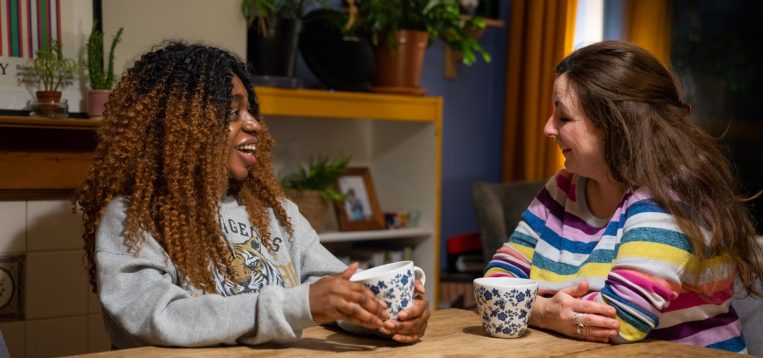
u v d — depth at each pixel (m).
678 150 1.33
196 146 1.36
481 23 3.20
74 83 2.08
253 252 1.43
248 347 1.15
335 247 3.24
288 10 2.80
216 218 1.41
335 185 3.05
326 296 1.12
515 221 3.01
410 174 3.21
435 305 3.12
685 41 3.35
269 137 1.60
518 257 1.54
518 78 3.70
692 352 1.15
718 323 1.38
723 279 1.35
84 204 1.39
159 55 1.43
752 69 3.23
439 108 3.09
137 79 1.40
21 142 1.96
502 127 3.87
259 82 2.69
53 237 2.05
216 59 1.44
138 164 1.33
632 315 1.21
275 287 1.16
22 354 2.02
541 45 3.59
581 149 1.39
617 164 1.36
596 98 1.36
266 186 1.55
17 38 2.00
